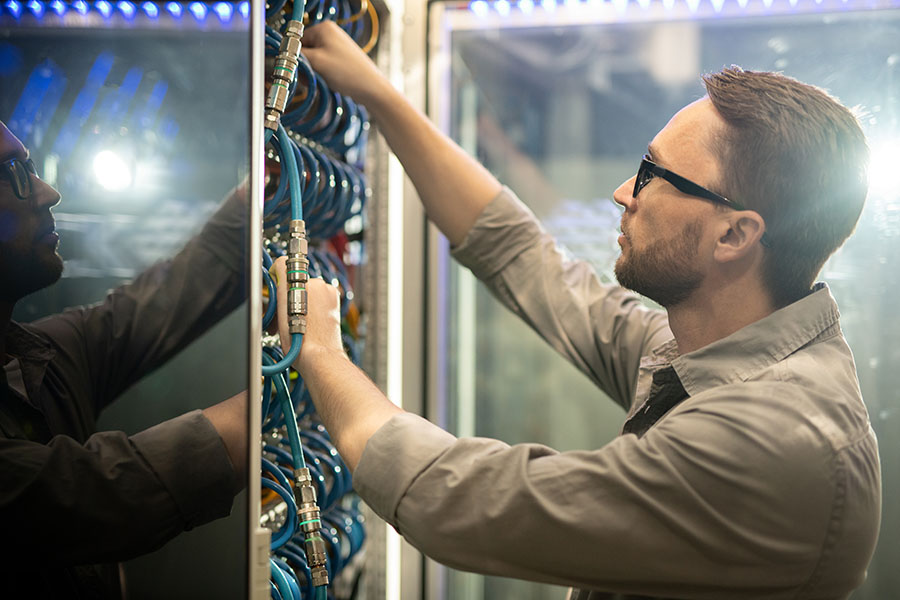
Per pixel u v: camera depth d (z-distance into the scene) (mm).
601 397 1885
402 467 849
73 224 695
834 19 1492
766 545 783
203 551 689
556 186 1903
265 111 864
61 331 693
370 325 1507
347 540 1366
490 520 805
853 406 874
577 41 1783
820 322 941
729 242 948
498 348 1898
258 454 706
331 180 1144
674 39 1749
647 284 1004
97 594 683
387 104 1179
